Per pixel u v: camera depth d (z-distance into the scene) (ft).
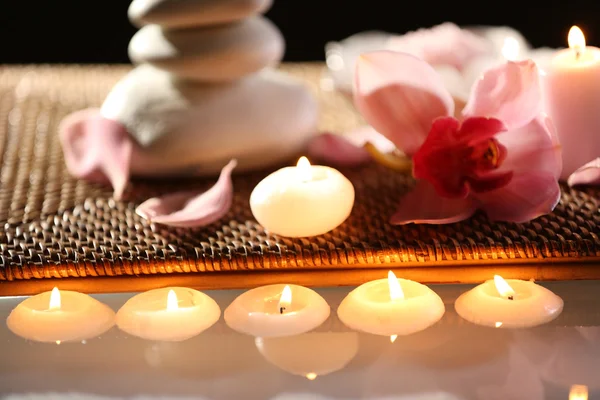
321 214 2.56
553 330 2.46
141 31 2.86
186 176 2.85
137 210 2.67
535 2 5.23
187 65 2.76
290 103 2.86
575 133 2.72
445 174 2.61
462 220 2.63
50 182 2.89
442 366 2.40
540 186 2.60
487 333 2.46
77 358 2.44
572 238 2.56
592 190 2.71
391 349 2.44
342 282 2.57
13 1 5.24
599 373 2.38
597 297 2.54
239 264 2.56
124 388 2.38
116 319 2.50
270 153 2.85
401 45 3.10
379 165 2.91
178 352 2.44
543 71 2.74
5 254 2.59
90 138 2.91
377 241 2.58
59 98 3.41
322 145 2.90
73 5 5.30
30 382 2.39
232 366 2.41
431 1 5.34
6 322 2.51
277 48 2.85
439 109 2.66
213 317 2.49
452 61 3.07
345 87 3.02
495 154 2.59
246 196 2.78
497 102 2.63
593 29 5.17
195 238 2.62
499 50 3.18
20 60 5.40
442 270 2.57
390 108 2.66
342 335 2.47
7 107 3.35
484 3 5.31
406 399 2.34
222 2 2.74
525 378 2.37
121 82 2.89
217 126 2.79
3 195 2.82
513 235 2.57
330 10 5.38
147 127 2.79
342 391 2.36
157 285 2.57
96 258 2.57
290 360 2.42
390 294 2.50
